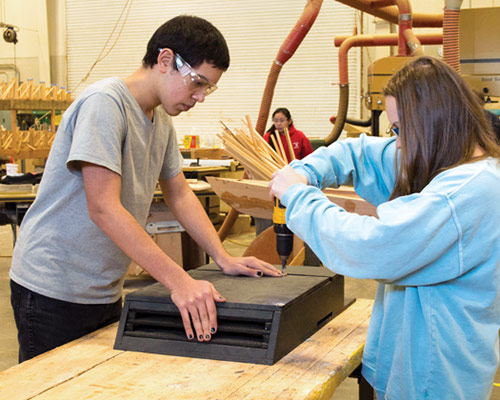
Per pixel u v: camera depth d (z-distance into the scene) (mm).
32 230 1405
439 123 1013
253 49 8836
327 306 1406
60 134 1339
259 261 1478
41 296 1388
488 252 995
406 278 1029
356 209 1818
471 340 1038
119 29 9414
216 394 986
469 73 2678
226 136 1816
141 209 1466
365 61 8297
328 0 8367
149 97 1362
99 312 1457
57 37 9703
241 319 1169
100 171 1248
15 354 3201
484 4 7137
